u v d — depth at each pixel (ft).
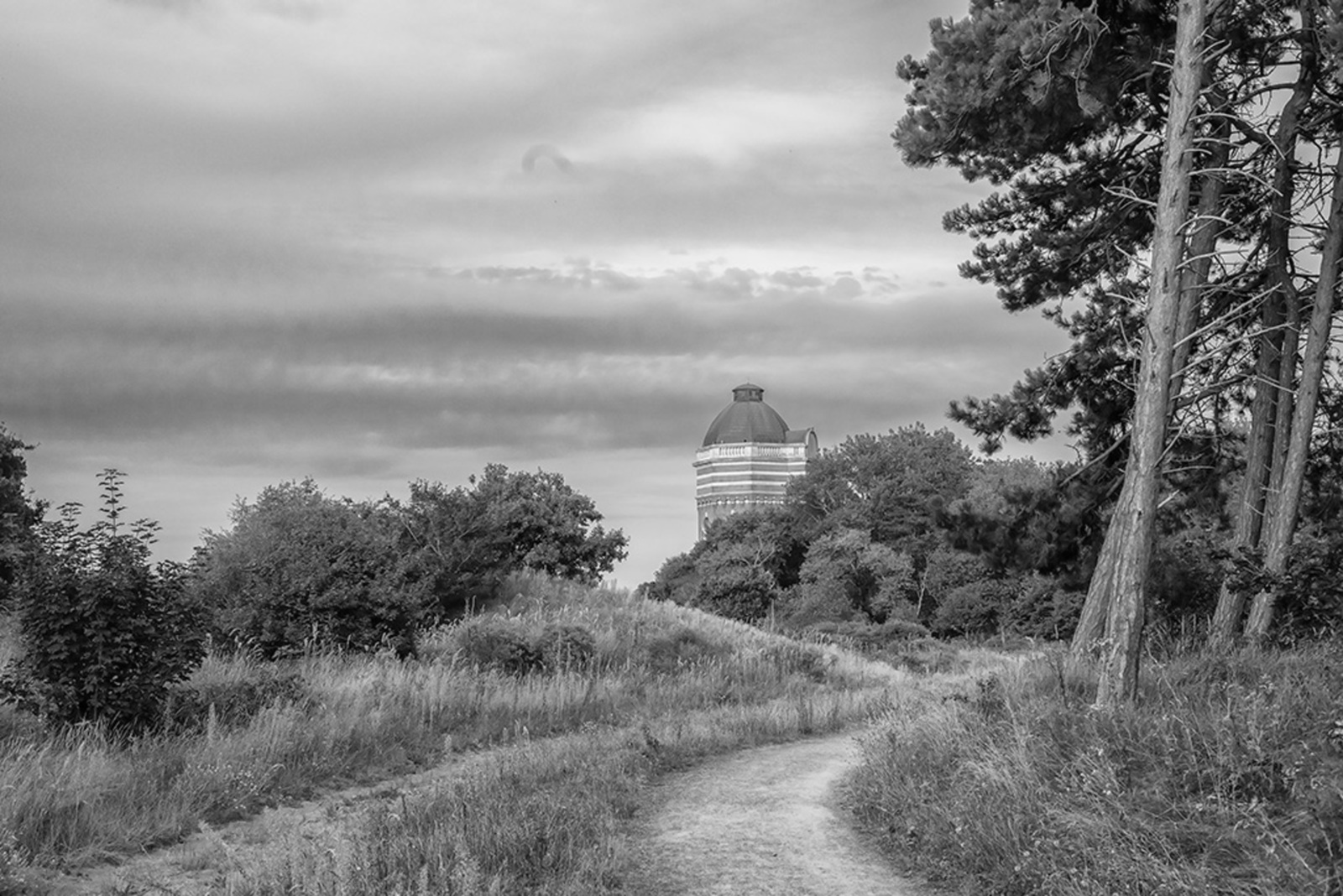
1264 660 46.47
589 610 114.01
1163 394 46.96
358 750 53.93
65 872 34.12
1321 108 70.38
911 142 69.26
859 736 59.57
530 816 35.04
